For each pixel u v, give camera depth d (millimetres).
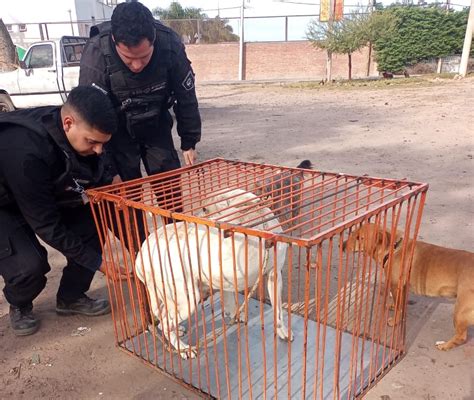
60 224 2797
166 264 2682
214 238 2586
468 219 5078
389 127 10727
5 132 2594
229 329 3217
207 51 29938
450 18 24469
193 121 3785
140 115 3402
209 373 2822
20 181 2580
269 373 2764
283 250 2721
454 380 2777
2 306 3811
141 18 2828
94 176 2951
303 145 9195
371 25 22750
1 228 2992
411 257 2816
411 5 26969
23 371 3033
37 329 3467
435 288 3094
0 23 12773
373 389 2713
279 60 29453
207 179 3533
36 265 3086
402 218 5090
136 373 2965
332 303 3553
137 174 3709
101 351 3199
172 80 3518
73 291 3520
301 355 2895
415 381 2773
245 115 13906
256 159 8180
